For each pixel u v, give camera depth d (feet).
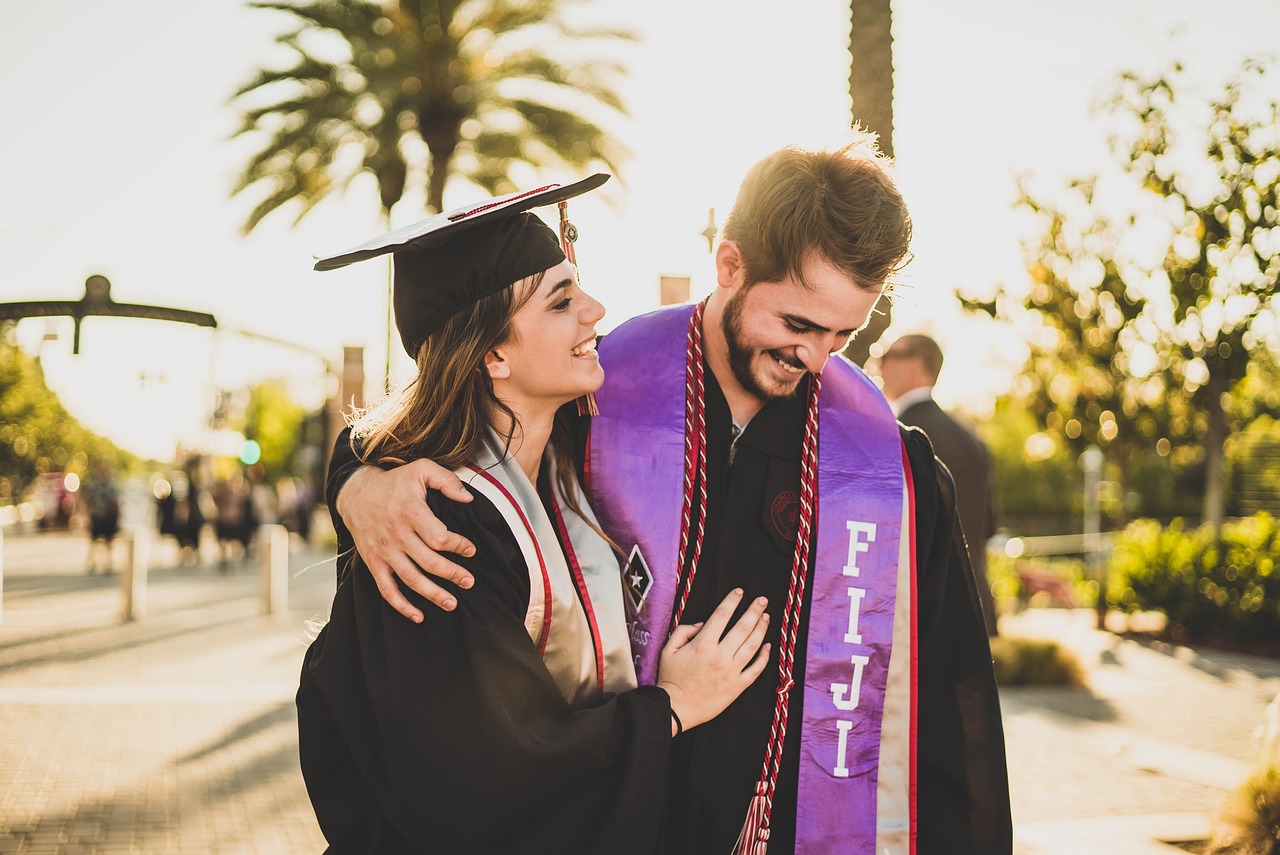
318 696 5.13
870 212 5.03
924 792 5.65
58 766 20.11
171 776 19.60
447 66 49.11
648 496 5.55
